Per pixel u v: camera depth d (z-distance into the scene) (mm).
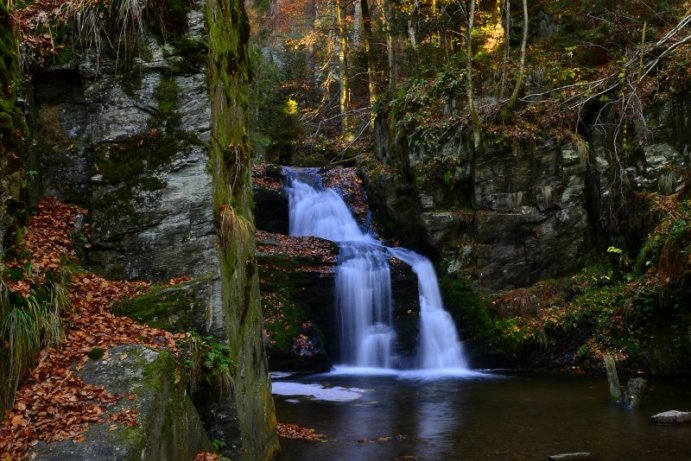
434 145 15555
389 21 20109
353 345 14234
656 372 12391
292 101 26016
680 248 12375
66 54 6480
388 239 17391
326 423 9031
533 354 13945
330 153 23484
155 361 4934
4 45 5562
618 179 14555
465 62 16703
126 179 6359
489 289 14797
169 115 6387
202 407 5781
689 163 13906
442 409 9938
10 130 5250
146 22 6418
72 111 6680
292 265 14414
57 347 5051
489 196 14906
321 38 27859
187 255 6227
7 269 4891
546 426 8789
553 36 17031
